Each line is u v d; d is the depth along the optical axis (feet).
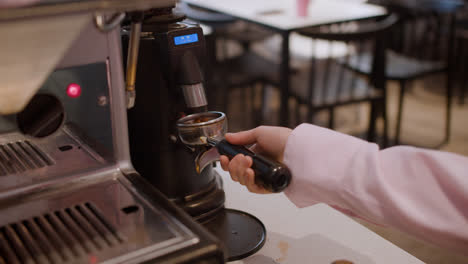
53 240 1.73
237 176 2.13
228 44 9.24
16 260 1.63
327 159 2.09
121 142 2.16
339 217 2.63
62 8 1.38
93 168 2.14
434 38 11.23
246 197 2.83
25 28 1.34
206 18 8.71
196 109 2.32
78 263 1.60
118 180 2.13
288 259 2.29
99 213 1.89
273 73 8.23
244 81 8.13
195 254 1.64
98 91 2.08
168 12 2.38
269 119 9.90
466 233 1.73
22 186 2.00
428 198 1.83
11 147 2.22
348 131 9.47
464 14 10.56
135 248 1.66
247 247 2.33
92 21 1.93
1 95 1.50
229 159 2.20
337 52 8.82
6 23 1.31
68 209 1.93
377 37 7.24
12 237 1.76
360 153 2.03
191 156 2.47
